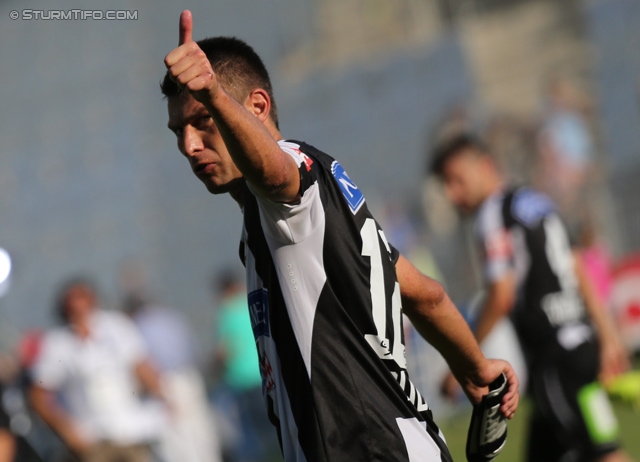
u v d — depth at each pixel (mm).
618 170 45719
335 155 52781
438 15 58750
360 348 8320
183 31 7559
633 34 48656
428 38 55969
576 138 45906
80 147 56781
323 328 8281
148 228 53125
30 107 59625
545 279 15641
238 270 49906
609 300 32375
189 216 51812
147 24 57844
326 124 53156
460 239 43219
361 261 8367
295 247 8203
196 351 48938
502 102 54281
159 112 55562
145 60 57406
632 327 35906
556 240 15797
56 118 58031
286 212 7969
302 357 8320
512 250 15672
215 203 51000
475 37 57281
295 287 8289
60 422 22703
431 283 9336
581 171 45438
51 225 56062
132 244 53406
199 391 30359
